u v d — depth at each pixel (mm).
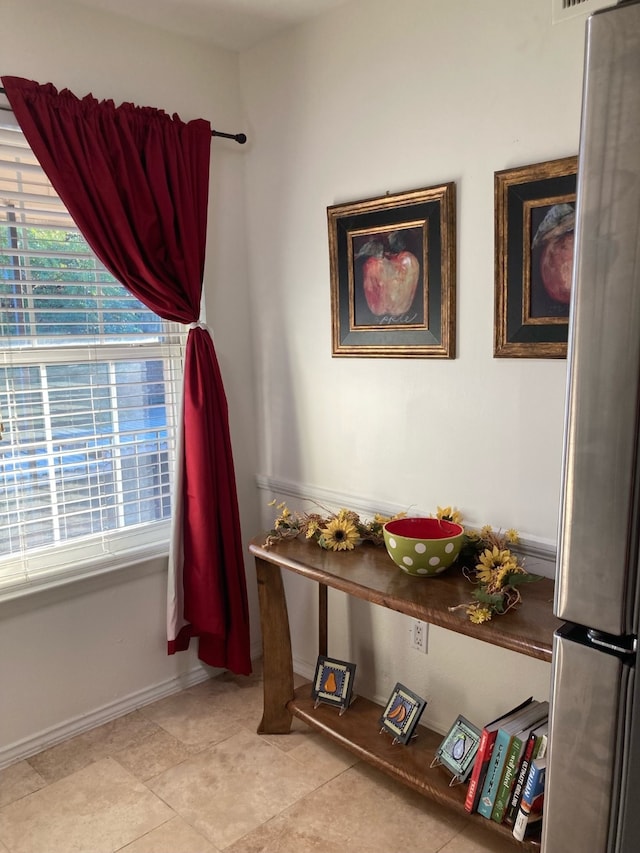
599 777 734
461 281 2023
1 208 2131
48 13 2133
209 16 2309
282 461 2744
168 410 2639
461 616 1654
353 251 2283
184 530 2527
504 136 1873
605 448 673
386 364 2277
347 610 2537
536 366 1880
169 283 2402
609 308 648
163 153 2354
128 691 2547
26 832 1940
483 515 2070
